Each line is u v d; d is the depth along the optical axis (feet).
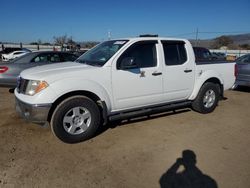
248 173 11.13
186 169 11.39
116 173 11.00
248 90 31.09
